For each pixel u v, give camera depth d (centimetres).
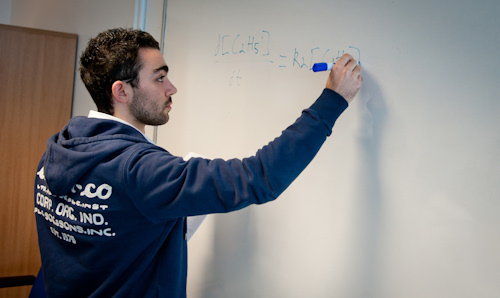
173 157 64
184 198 59
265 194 59
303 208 85
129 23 146
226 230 102
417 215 66
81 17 190
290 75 86
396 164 69
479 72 59
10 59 183
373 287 72
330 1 79
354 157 76
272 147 60
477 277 60
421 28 66
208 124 108
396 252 69
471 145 60
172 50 121
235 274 100
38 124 189
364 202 74
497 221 58
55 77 190
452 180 62
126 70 72
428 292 65
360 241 75
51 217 74
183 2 116
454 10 62
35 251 191
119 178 63
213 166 61
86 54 77
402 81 68
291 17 86
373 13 72
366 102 74
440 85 64
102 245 68
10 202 187
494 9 58
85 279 71
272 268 91
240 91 98
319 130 61
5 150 185
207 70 108
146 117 77
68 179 66
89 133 69
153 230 68
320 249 81
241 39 98
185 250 82
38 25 237
